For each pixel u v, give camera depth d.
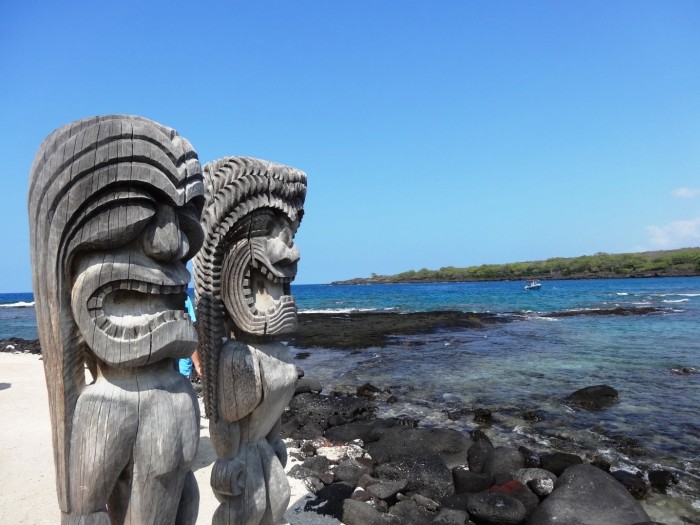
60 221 1.85
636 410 7.64
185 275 2.17
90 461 1.89
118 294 1.98
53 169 1.84
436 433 5.96
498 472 5.02
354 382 10.00
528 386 9.31
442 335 16.91
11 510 3.77
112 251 1.95
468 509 4.13
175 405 2.06
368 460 5.43
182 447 2.07
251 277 2.77
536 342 14.90
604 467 5.36
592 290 46.75
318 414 7.52
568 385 9.33
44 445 5.14
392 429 6.24
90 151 1.84
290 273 2.83
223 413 2.62
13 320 27.73
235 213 2.65
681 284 55.16
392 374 10.68
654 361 11.51
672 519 4.35
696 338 14.97
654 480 5.04
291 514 3.89
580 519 3.93
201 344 2.65
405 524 3.93
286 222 2.86
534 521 4.00
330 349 14.60
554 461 5.17
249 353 2.66
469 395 8.73
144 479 1.98
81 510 1.91
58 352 1.90
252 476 2.71
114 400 1.93
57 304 1.89
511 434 6.66
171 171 1.98
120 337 1.92
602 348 13.53
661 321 19.53
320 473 4.77
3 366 10.05
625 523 3.90
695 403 7.97
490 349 13.77
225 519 2.67
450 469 5.15
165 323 2.00
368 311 29.33
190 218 2.11
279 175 2.80
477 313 24.86
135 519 1.99
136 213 1.91
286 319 2.78
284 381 2.76
